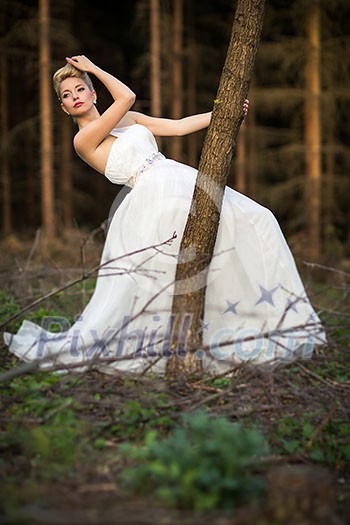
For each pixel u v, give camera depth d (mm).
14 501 2510
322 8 11984
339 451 3244
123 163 4344
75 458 2896
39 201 16766
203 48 14328
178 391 3701
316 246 11523
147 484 2627
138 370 4016
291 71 12281
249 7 3842
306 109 11914
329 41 12117
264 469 2871
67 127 14641
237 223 4230
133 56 16078
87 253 8508
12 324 4891
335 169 14219
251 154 14000
